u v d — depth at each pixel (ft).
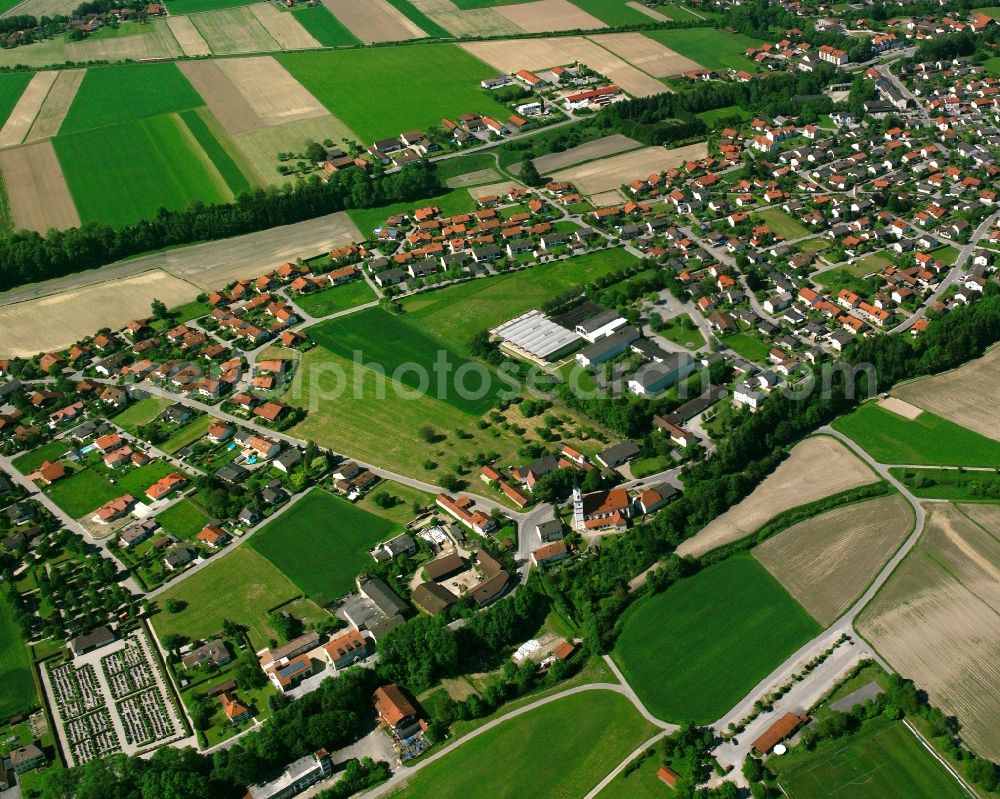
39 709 612.70
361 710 593.42
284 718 576.61
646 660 616.80
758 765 540.11
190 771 544.62
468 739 576.61
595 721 581.12
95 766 551.59
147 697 616.39
